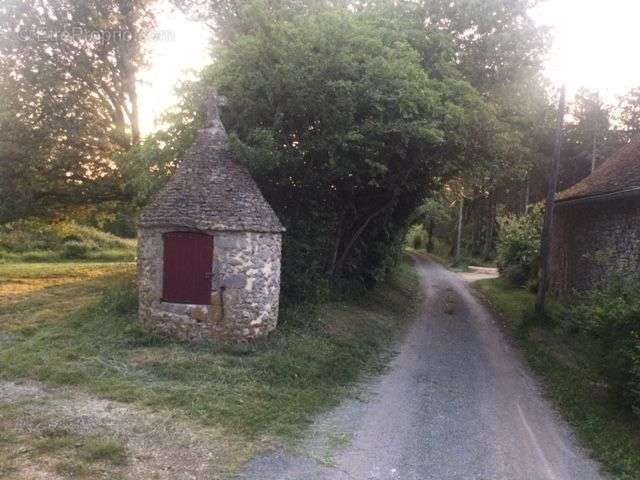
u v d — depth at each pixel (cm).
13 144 1873
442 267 4194
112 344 1102
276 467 648
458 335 1570
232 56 1376
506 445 767
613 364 927
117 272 2338
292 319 1320
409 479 642
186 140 1375
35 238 3338
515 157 2003
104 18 2078
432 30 1761
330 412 862
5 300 1614
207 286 1130
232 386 916
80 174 2150
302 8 1648
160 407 799
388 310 1881
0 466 588
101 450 635
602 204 1750
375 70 1287
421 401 945
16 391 841
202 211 1116
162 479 591
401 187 1772
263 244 1162
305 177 1425
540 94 2094
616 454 740
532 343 1448
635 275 1335
